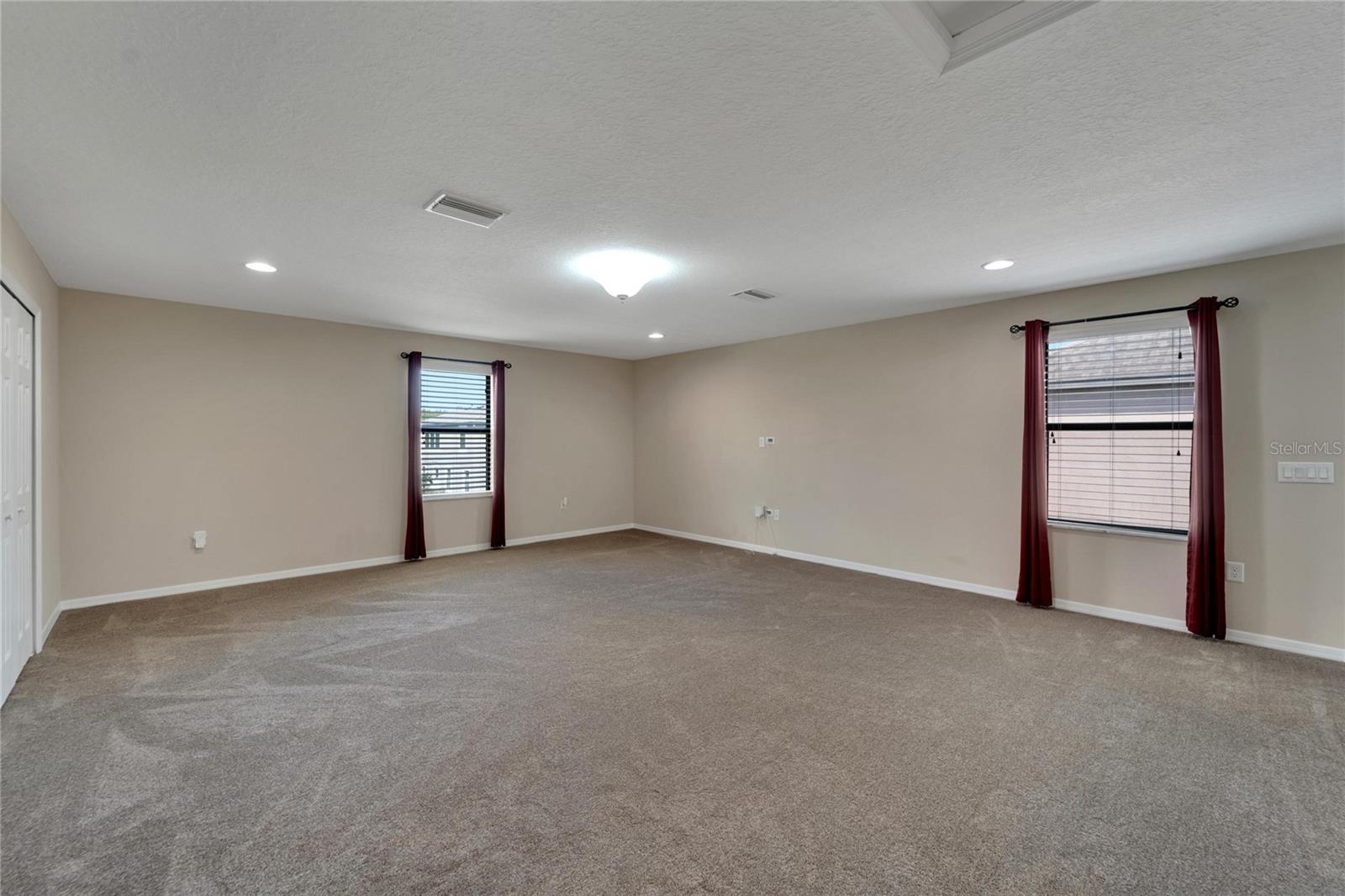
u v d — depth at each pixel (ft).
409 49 5.21
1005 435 14.84
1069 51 5.28
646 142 6.94
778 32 5.01
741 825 6.13
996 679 9.84
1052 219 9.43
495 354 21.52
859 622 12.84
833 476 18.56
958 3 5.02
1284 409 11.16
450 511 20.39
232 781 6.86
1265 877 5.46
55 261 11.37
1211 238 10.27
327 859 5.60
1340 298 10.63
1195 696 9.21
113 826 6.04
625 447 25.80
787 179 7.95
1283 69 5.52
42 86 5.68
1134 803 6.55
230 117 6.32
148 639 11.62
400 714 8.54
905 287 13.64
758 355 20.81
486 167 7.55
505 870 5.47
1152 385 12.78
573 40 5.11
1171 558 12.52
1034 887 5.31
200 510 15.33
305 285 13.29
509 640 11.67
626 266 11.76
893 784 6.88
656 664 10.46
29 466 10.71
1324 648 10.80
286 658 10.66
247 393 16.05
